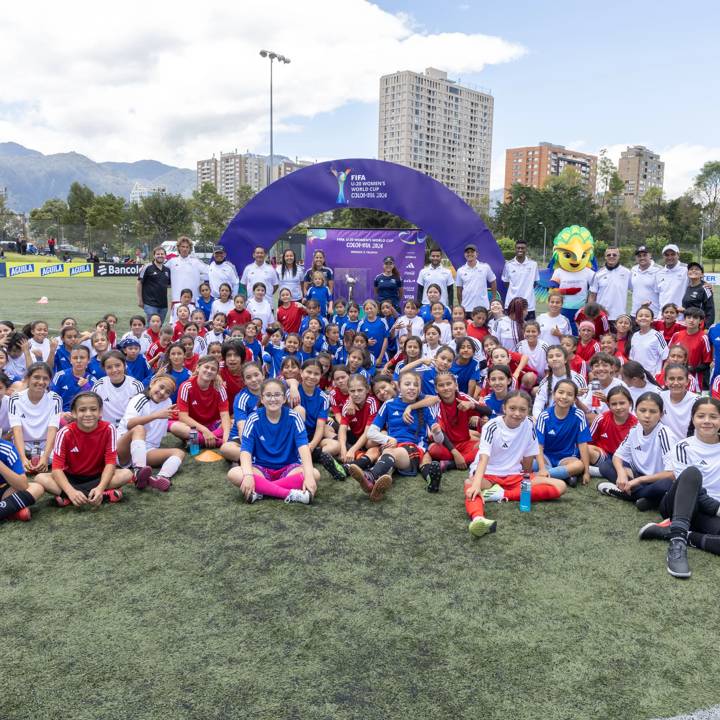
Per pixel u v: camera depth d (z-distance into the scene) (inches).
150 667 101.6
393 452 197.2
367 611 118.9
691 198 2760.8
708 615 118.7
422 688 96.7
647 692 96.3
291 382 219.1
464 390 261.0
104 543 148.7
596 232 2409.0
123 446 192.4
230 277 395.2
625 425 196.7
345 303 394.9
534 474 185.8
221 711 91.3
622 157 4869.6
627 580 132.2
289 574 133.5
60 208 2741.1
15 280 1174.3
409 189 392.5
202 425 225.3
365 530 157.5
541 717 90.4
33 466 193.5
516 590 127.5
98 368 269.3
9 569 135.3
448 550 146.1
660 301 349.7
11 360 273.9
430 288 344.5
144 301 386.0
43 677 99.0
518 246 376.8
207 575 132.8
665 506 153.2
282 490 177.9
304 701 93.5
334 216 1758.1
